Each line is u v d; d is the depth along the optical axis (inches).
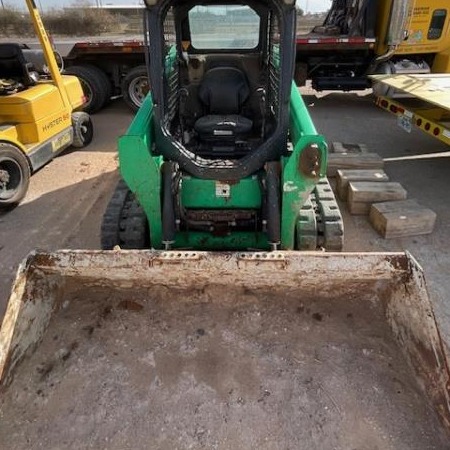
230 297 90.9
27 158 181.5
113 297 91.9
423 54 324.8
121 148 97.7
